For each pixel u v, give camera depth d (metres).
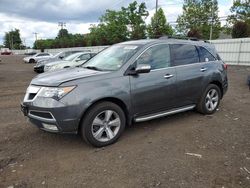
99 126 4.69
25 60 37.00
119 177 3.74
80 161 4.23
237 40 25.06
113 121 4.84
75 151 4.59
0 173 3.90
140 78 5.11
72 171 3.93
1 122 6.25
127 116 5.08
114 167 4.02
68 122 4.36
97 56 6.05
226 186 3.51
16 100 8.94
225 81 6.93
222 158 4.28
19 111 7.31
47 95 4.40
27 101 4.66
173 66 5.72
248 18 42.75
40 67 19.66
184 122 6.07
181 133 5.38
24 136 5.30
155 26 49.50
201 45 6.55
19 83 13.59
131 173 3.83
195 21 56.31
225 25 49.75
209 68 6.46
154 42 5.56
